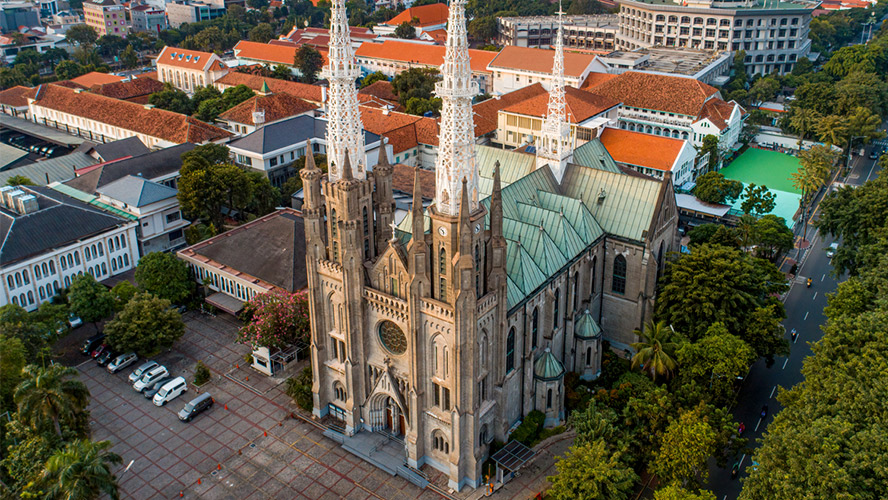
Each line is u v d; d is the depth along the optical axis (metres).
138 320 129.75
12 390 110.25
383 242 105.38
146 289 145.88
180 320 134.75
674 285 125.38
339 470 106.69
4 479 97.19
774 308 130.75
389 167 102.56
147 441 112.75
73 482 82.75
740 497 87.31
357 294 103.31
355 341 106.69
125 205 167.50
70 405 101.00
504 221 119.00
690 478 95.81
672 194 134.62
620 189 134.00
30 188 167.62
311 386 119.62
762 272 134.88
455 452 99.88
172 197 172.25
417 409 101.38
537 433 112.88
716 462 105.44
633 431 101.44
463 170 88.31
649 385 114.00
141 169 189.50
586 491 89.38
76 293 136.62
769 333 121.62
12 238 144.88
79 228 154.75
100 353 132.62
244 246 150.12
